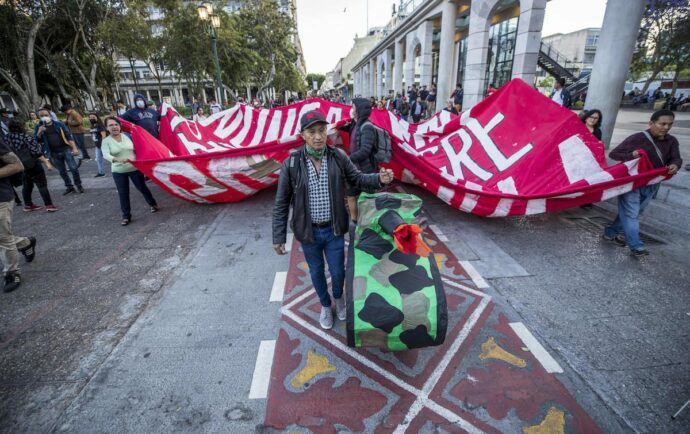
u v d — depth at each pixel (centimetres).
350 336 226
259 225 534
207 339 291
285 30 3212
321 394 236
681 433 204
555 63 2175
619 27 627
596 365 254
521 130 532
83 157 1147
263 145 571
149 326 310
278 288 363
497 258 415
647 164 400
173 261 430
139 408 229
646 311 314
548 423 211
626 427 209
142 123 695
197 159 561
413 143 676
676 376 244
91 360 272
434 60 3222
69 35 2156
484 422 213
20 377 258
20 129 584
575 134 470
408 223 237
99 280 392
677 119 1528
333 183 249
